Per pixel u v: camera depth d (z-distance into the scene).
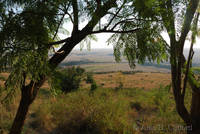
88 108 5.59
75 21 2.10
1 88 1.78
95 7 1.95
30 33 1.57
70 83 11.23
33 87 2.19
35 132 4.41
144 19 1.82
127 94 10.44
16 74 1.59
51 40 2.13
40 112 5.19
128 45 2.52
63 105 5.91
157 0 1.47
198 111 2.07
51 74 1.95
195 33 1.79
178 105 2.08
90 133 4.54
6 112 4.89
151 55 2.17
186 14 1.71
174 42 1.87
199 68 2.09
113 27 2.10
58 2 2.01
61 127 4.78
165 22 1.72
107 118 4.68
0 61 1.45
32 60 1.61
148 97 8.41
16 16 1.58
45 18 1.97
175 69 2.00
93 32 2.17
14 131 2.13
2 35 1.46
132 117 5.85
